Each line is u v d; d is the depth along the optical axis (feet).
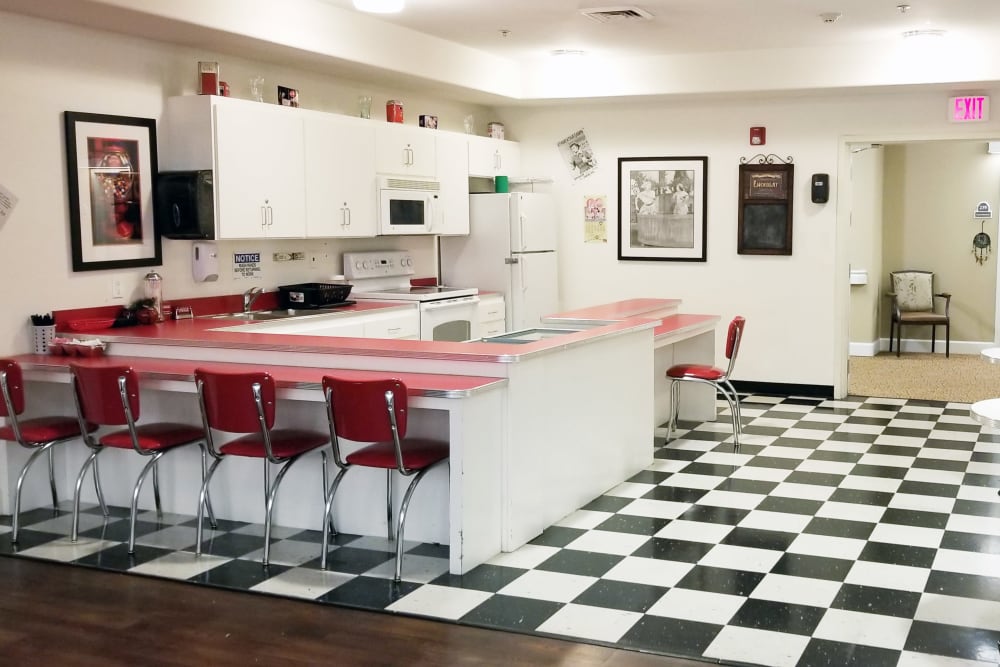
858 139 26.76
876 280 36.42
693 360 24.29
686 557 14.38
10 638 11.74
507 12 21.02
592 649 11.27
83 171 17.95
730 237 28.22
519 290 27.35
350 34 21.12
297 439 14.84
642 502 17.31
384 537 15.47
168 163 19.51
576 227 29.76
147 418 17.24
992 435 22.58
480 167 27.71
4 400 15.38
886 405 26.45
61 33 17.46
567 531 15.69
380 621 12.14
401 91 25.93
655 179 28.73
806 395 27.91
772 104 27.43
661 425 23.90
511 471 14.57
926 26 22.66
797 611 12.32
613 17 21.44
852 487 18.16
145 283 19.16
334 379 13.48
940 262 37.01
